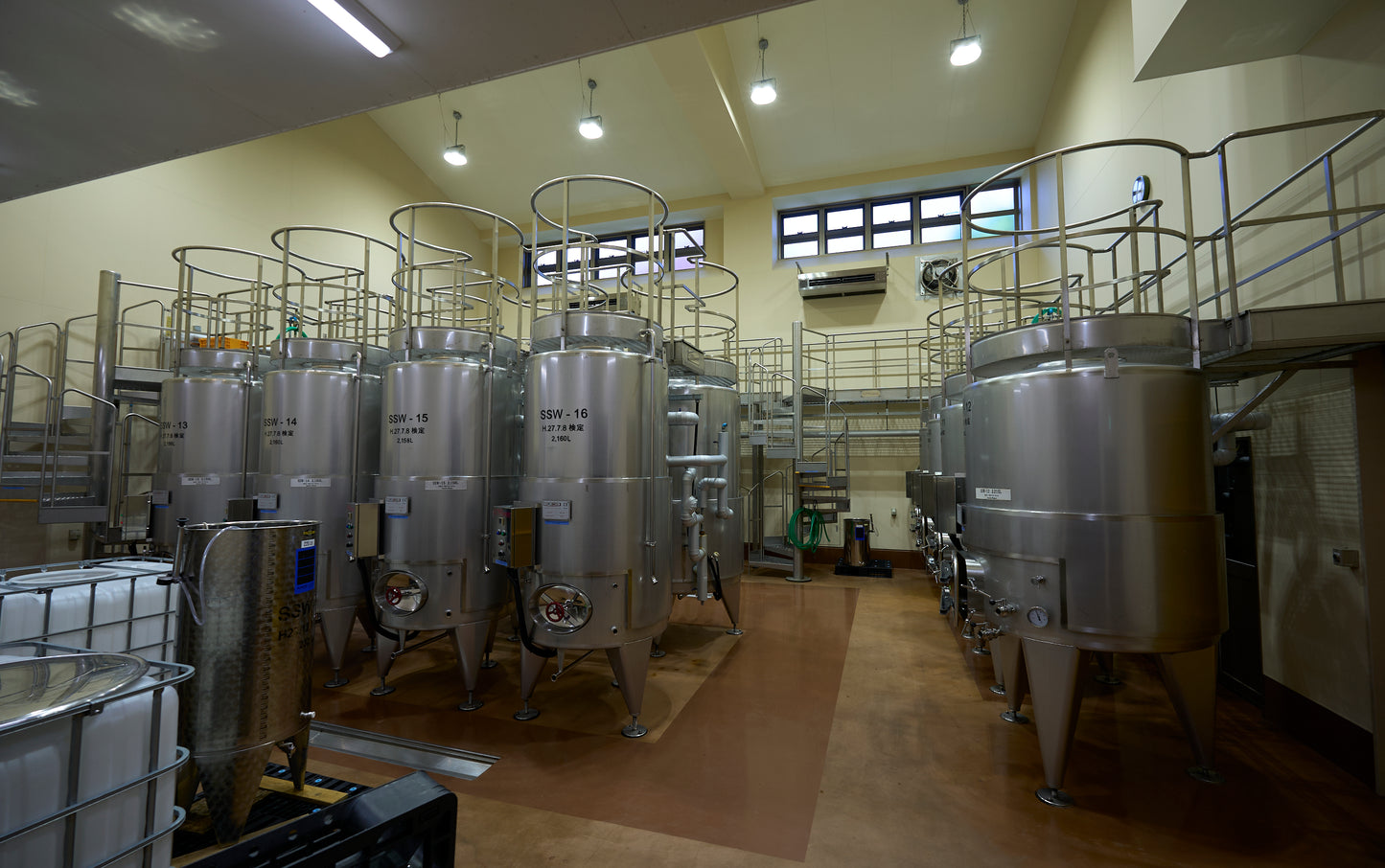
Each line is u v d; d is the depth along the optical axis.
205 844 2.03
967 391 2.86
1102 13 5.11
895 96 7.07
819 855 2.07
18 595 2.10
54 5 1.87
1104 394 2.31
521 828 2.21
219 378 4.16
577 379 3.02
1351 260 2.56
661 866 2.00
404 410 3.40
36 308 4.86
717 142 7.20
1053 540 2.35
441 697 3.52
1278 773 2.60
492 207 9.66
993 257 2.96
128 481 5.57
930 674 3.89
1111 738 2.97
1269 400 3.18
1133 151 4.60
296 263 6.96
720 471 4.58
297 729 2.18
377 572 3.37
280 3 1.88
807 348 8.40
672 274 3.81
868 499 8.09
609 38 2.10
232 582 2.02
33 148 2.73
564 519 2.96
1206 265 3.65
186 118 2.53
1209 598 2.28
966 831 2.20
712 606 5.68
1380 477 2.50
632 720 3.12
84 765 1.28
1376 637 2.47
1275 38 2.79
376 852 1.32
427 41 2.09
